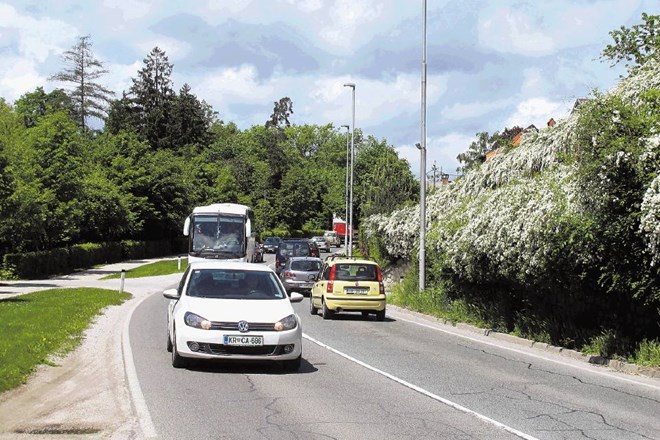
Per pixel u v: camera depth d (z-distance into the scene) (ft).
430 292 88.33
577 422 29.81
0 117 157.17
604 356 49.70
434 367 44.86
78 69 318.86
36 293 93.71
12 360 39.11
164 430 26.45
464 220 72.90
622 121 44.86
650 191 41.14
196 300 41.88
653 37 55.31
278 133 513.86
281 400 32.71
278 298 43.32
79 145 158.30
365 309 77.25
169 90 363.76
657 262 42.75
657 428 29.07
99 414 29.01
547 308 60.70
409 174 163.22
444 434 26.99
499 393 36.24
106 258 192.85
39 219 130.11
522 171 67.67
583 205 47.85
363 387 36.83
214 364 42.52
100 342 51.93
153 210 232.53
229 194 306.96
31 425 26.99
